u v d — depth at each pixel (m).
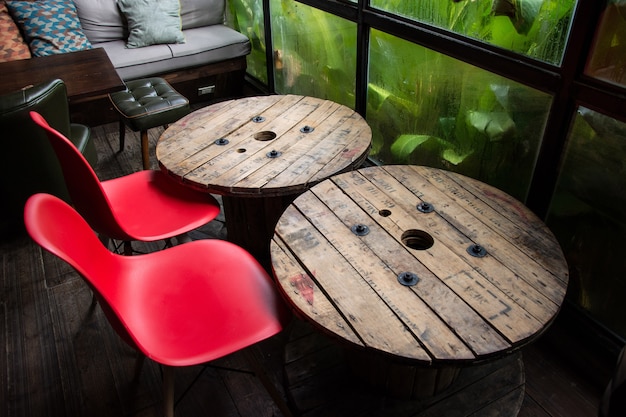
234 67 3.94
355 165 1.92
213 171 1.87
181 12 3.99
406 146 2.62
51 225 1.16
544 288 1.28
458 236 1.47
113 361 1.94
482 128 2.12
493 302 1.25
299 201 1.66
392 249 1.43
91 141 2.76
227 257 1.63
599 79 1.55
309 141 2.05
